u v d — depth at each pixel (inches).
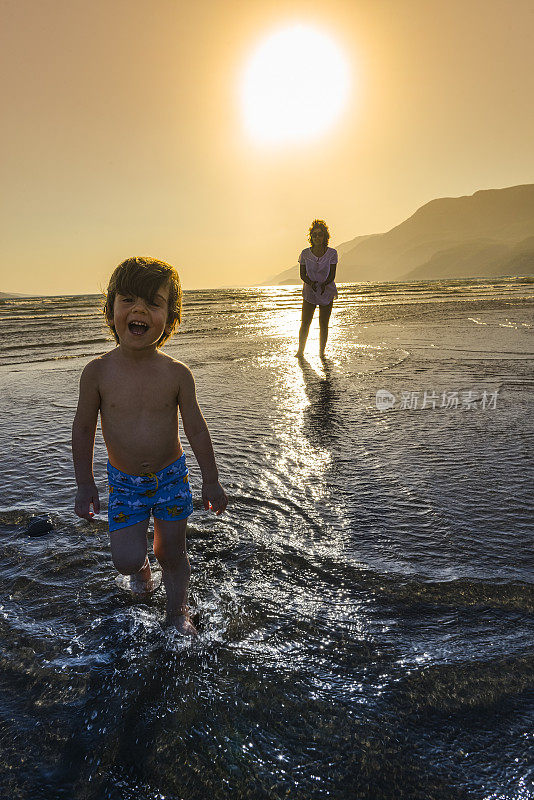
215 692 60.8
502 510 107.1
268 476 128.6
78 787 49.3
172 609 75.3
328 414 187.2
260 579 84.5
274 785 49.1
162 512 79.4
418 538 96.4
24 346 402.3
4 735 55.1
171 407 81.0
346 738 54.3
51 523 105.0
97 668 65.2
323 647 68.5
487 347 338.6
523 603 76.8
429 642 69.1
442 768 50.6
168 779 49.9
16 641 70.7
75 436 81.7
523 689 60.4
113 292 76.3
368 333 432.1
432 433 162.1
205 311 771.4
